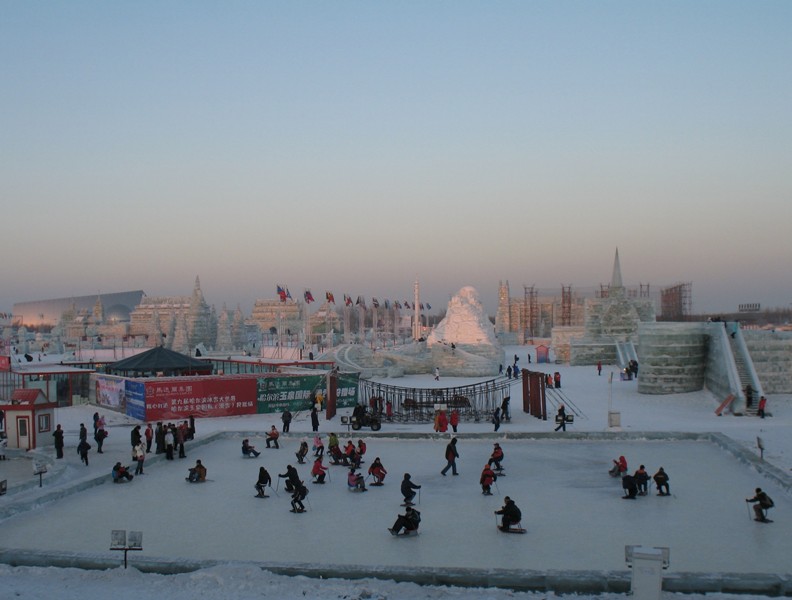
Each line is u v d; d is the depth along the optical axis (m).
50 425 40.88
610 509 26.27
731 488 29.27
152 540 22.83
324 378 55.44
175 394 50.41
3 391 62.69
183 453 37.12
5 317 160.25
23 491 28.73
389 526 24.33
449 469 33.78
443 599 17.62
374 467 30.64
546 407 50.53
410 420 48.59
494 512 25.58
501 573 18.58
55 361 99.62
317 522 24.86
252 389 52.72
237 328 149.38
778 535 22.78
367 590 18.14
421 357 88.25
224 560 19.98
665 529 23.61
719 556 20.77
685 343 56.84
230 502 27.83
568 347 98.00
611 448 38.66
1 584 18.70
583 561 20.48
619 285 99.88
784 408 49.66
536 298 166.88
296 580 18.83
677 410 50.59
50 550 20.81
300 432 43.31
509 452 37.88
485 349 91.62
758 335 54.28
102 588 18.44
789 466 32.12
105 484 31.09
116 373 65.00
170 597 17.78
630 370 69.38
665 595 17.56
